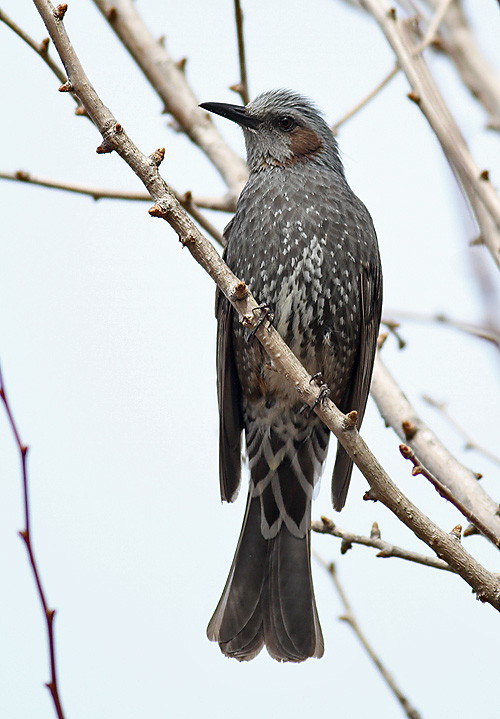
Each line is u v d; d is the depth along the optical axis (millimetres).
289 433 11086
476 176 7469
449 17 8734
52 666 6352
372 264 11047
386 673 8555
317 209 10883
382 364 10508
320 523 8312
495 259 7352
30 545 6703
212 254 7832
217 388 10703
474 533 8289
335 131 11211
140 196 10703
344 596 8992
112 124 7527
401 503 7141
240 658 9688
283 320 10805
